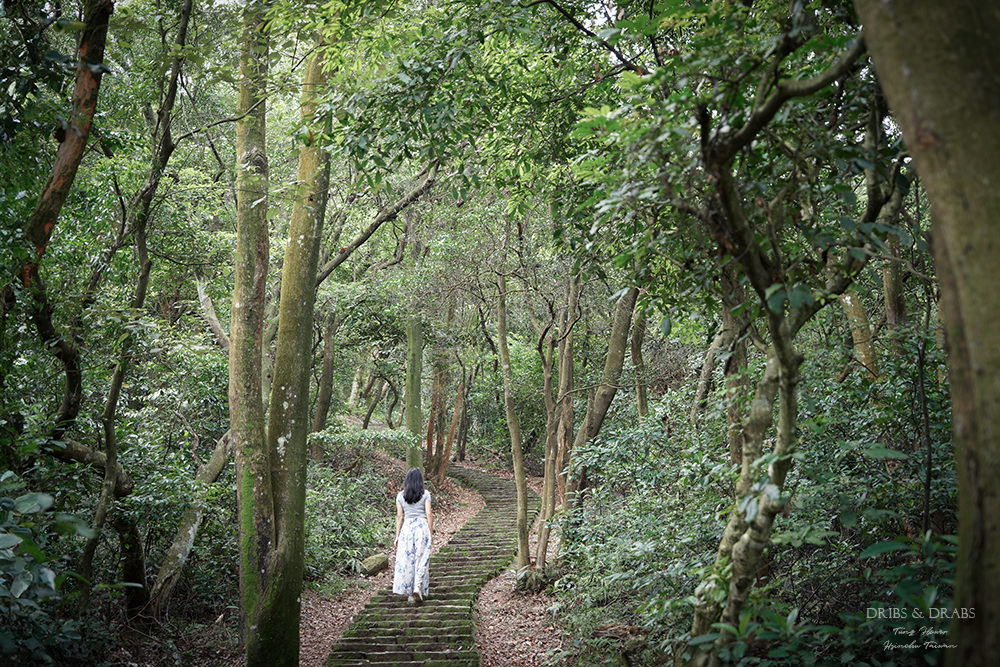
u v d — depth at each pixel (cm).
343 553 1005
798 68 266
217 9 533
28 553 244
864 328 434
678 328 637
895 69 149
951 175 140
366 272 1496
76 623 440
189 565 743
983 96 139
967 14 143
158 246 859
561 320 921
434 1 716
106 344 533
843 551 340
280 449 561
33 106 411
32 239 387
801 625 249
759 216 281
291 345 577
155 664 589
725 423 450
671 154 251
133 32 493
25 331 439
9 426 418
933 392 342
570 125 571
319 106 500
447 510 1600
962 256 138
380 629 659
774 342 235
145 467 641
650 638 445
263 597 529
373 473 1595
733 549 254
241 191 581
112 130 580
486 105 518
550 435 873
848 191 254
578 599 620
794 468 334
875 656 276
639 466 548
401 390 2270
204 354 711
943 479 319
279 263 1199
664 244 313
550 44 564
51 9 423
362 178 500
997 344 132
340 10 513
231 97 1137
